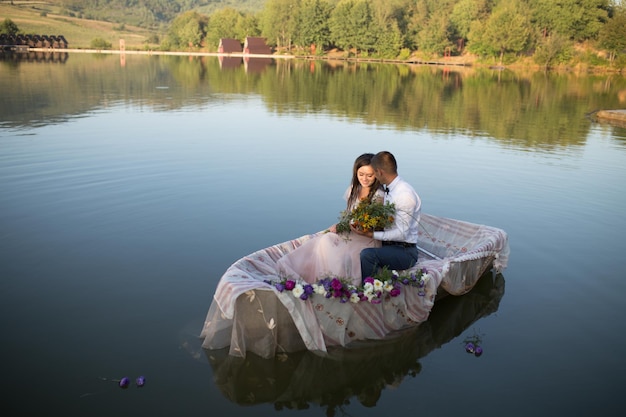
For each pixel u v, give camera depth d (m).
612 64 50.50
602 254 5.55
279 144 10.83
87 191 7.07
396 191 4.50
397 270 4.44
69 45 92.19
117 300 4.32
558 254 5.54
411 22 70.19
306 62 58.09
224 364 3.62
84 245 5.35
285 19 81.06
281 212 6.53
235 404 3.23
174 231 5.79
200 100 18.53
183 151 9.76
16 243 5.34
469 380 3.52
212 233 5.77
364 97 21.23
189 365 3.57
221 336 3.80
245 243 5.53
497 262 5.04
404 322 4.16
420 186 7.97
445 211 6.86
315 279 4.43
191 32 91.50
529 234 6.08
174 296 4.41
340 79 31.72
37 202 6.56
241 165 8.83
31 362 3.52
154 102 17.44
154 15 166.12
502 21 55.59
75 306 4.21
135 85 23.77
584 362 3.72
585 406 3.26
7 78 24.66
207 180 7.83
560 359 3.75
